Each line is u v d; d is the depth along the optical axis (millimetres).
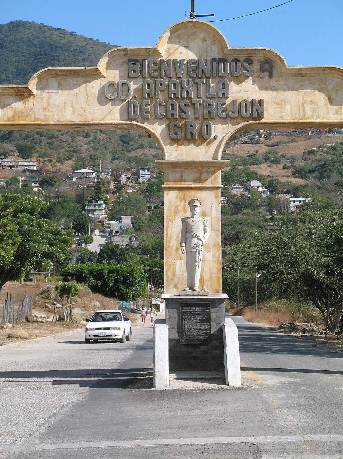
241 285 82062
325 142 171250
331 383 14242
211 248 14625
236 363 13508
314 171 147375
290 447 8250
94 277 68625
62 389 13727
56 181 158625
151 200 155625
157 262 96250
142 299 76000
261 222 109062
